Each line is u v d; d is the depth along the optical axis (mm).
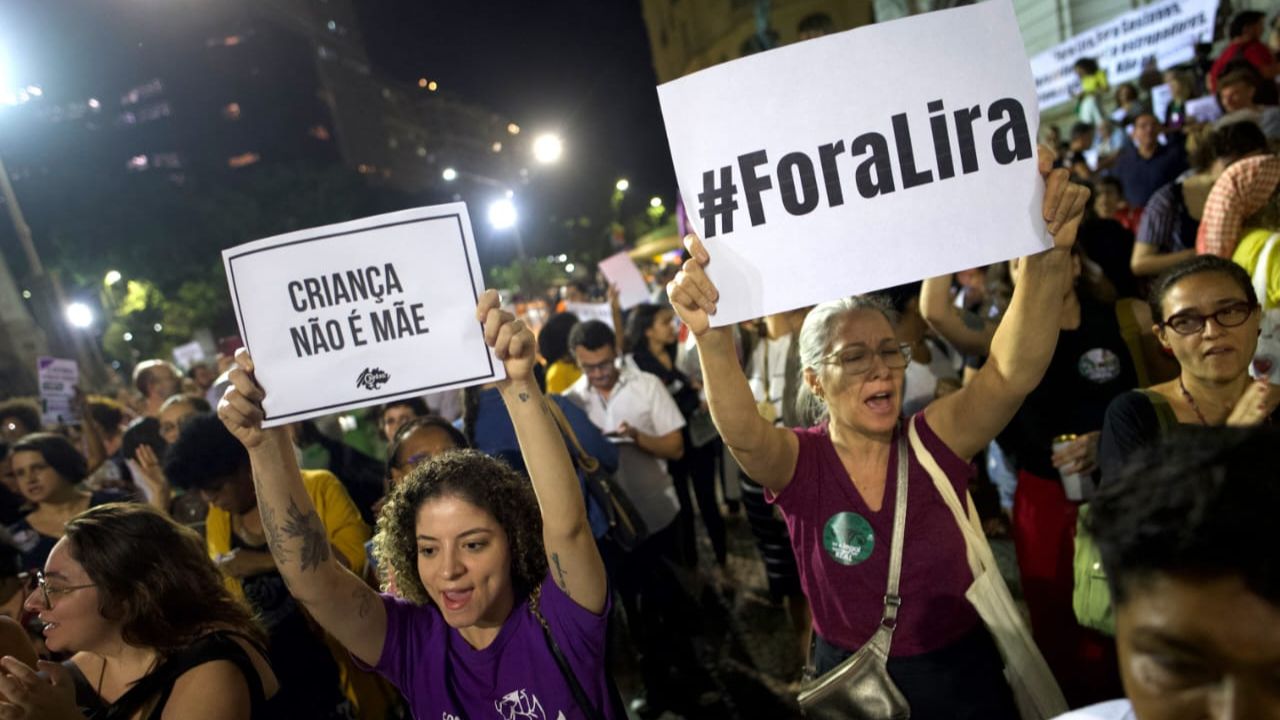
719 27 32438
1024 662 2018
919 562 2076
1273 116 4910
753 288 1858
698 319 1896
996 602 2043
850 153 1817
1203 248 3203
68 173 32938
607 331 4562
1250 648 684
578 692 1844
